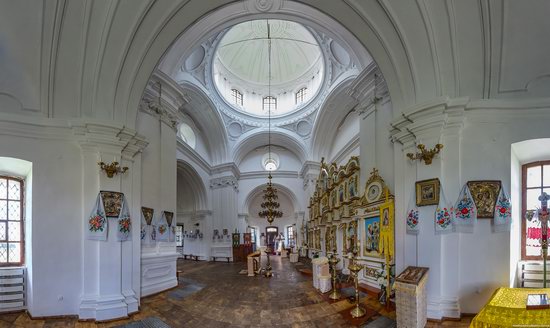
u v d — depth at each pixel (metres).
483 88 4.84
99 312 4.97
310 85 16.19
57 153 5.40
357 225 7.60
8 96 5.20
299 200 19.47
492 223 4.53
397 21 4.99
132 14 5.27
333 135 15.73
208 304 5.95
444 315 4.41
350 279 7.82
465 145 4.74
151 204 7.09
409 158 5.09
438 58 4.88
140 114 6.89
